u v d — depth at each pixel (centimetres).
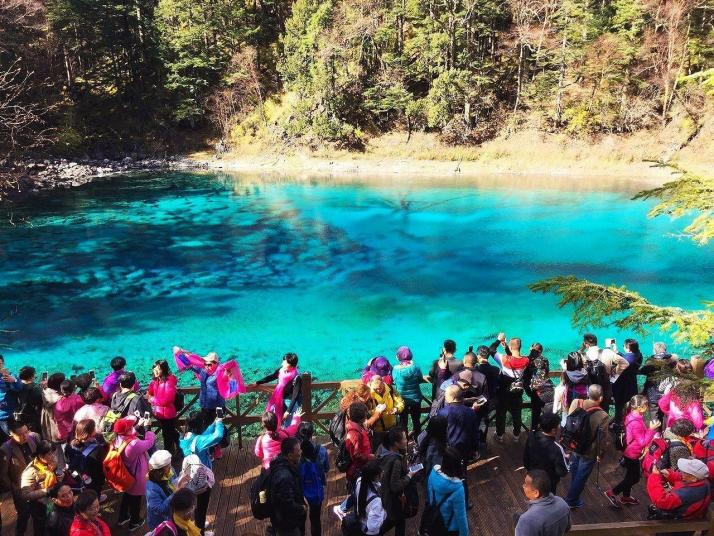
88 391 664
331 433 668
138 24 5538
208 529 647
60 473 651
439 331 1666
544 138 4988
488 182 4312
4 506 698
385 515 498
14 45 3928
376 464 505
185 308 1889
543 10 5272
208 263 2433
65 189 4147
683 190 588
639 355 817
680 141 4506
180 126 5881
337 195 3928
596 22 4731
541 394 774
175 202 3741
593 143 4816
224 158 5450
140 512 668
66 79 5497
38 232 2959
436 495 493
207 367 785
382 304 1909
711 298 1884
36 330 1697
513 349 793
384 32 5353
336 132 5266
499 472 757
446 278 2186
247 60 5797
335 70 5309
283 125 5503
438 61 5166
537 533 434
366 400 657
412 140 5309
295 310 1861
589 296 569
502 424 816
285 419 744
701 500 489
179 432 815
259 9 6600
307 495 561
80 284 2155
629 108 4766
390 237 2831
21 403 724
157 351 1538
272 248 2659
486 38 5719
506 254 2492
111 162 5156
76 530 467
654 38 4647
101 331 1688
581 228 2905
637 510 672
